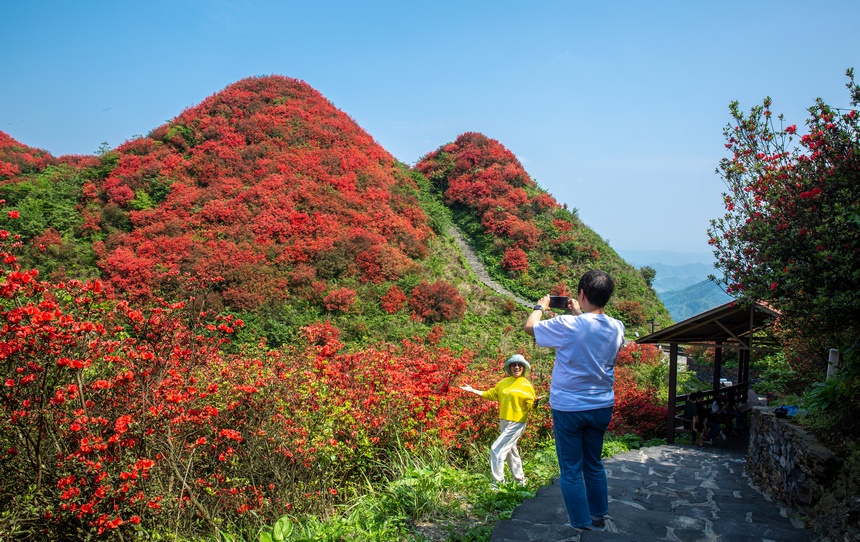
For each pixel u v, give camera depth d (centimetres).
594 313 372
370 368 704
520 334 2325
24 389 389
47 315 356
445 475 549
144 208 2536
